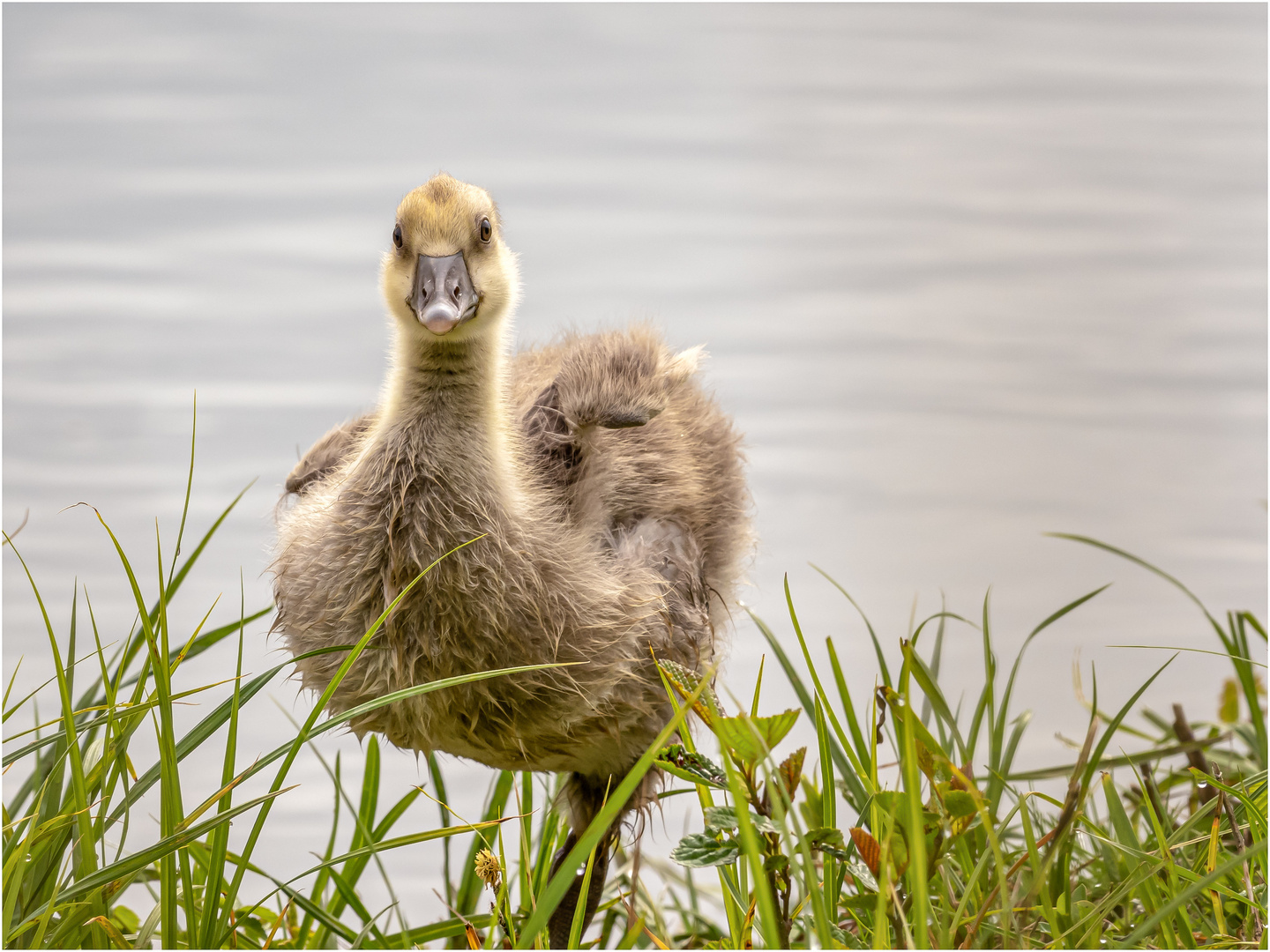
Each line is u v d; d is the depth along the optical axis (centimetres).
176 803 709
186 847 745
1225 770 1006
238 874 712
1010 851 873
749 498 1186
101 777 743
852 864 700
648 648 934
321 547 877
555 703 888
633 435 1066
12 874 676
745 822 602
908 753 613
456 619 851
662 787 1065
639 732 969
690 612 997
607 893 1087
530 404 1068
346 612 856
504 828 1253
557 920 979
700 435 1135
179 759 725
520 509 899
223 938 733
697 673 979
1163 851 734
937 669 1016
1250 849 631
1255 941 697
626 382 982
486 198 969
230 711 723
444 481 862
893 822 669
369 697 873
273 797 706
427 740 896
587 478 1007
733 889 807
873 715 734
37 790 791
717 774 705
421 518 855
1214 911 745
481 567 853
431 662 855
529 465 991
